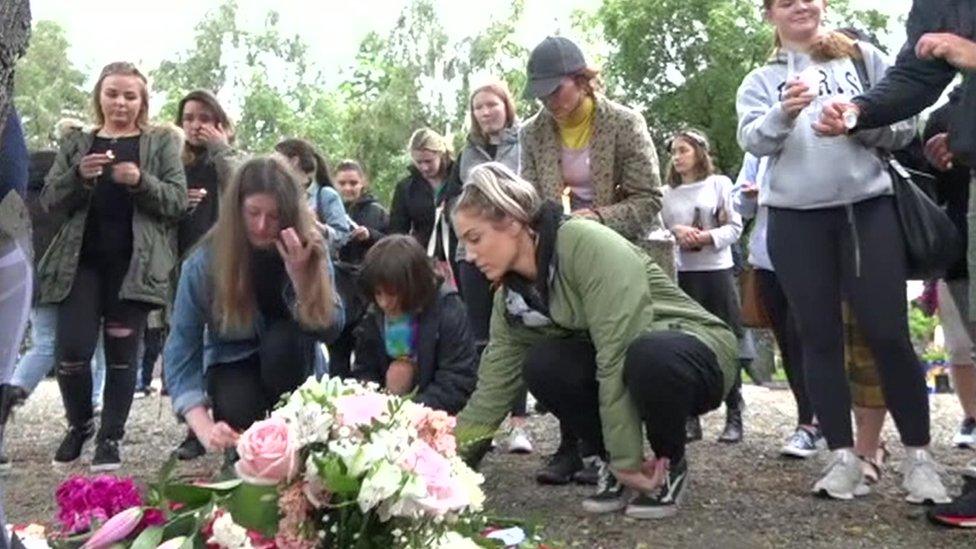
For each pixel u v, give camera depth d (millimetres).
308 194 5973
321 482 2014
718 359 3916
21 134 1966
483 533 2328
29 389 5449
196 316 3959
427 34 32188
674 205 6262
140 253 5211
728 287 6188
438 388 4285
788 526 3941
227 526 1973
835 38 4301
